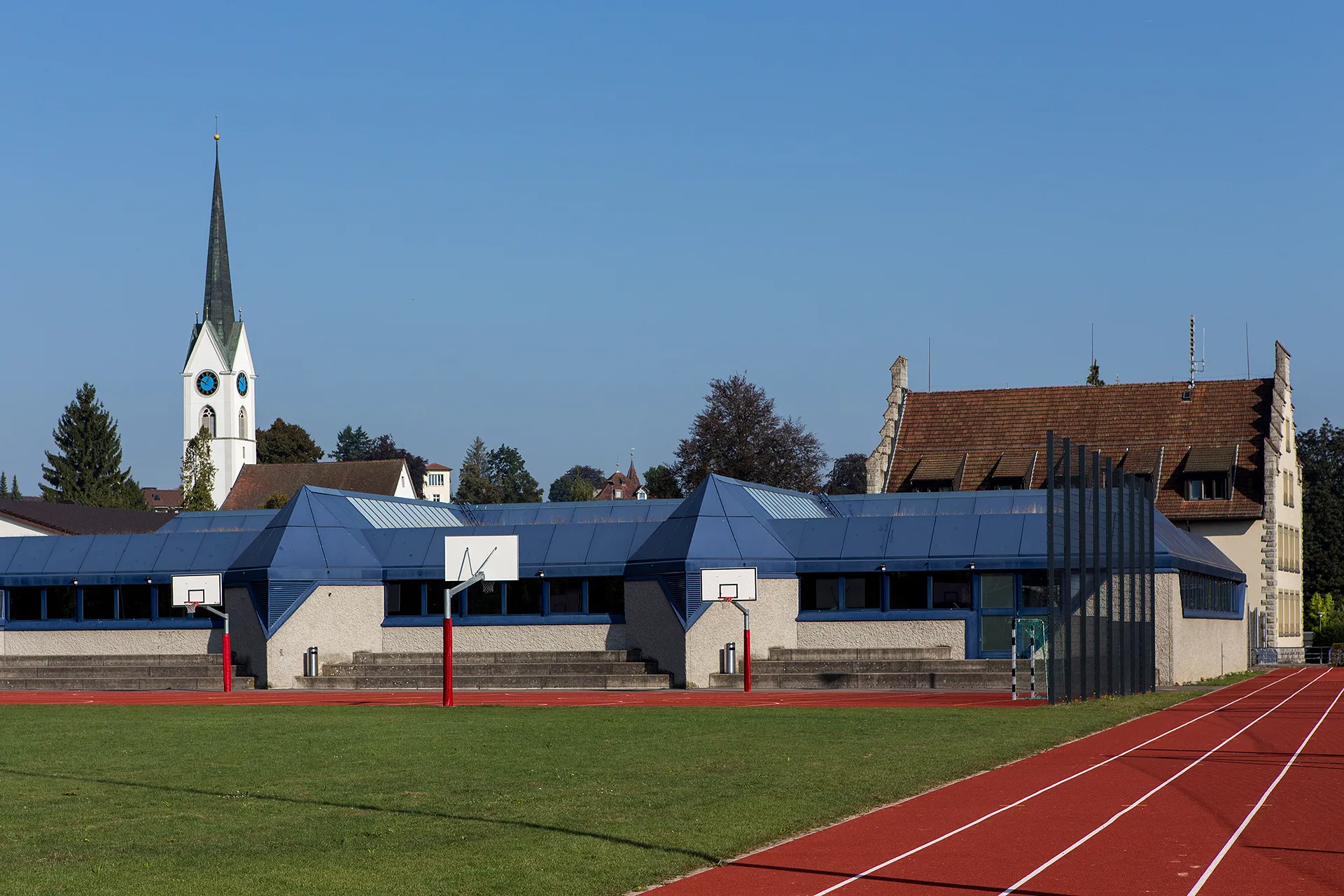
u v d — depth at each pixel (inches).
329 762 910.4
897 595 1931.6
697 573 1847.9
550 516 2361.0
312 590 1950.1
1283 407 3132.4
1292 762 912.3
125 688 1969.7
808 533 1978.3
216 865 562.3
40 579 2167.8
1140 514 1747.0
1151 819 674.2
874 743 1000.9
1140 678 1712.6
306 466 5876.0
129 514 3715.6
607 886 522.3
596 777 821.2
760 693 1697.8
